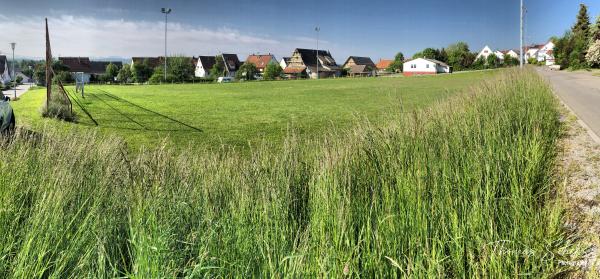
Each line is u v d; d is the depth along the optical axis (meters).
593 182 5.36
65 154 3.94
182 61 85.50
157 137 10.23
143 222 2.81
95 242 2.68
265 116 16.09
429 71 91.56
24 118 12.63
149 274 2.39
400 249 2.95
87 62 102.81
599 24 60.81
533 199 4.33
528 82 12.28
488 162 4.47
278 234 2.91
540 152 5.75
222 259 2.62
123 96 28.61
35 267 2.40
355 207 3.22
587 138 8.45
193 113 17.09
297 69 101.38
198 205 3.19
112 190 3.41
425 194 3.54
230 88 42.56
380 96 27.62
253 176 3.62
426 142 4.48
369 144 4.28
